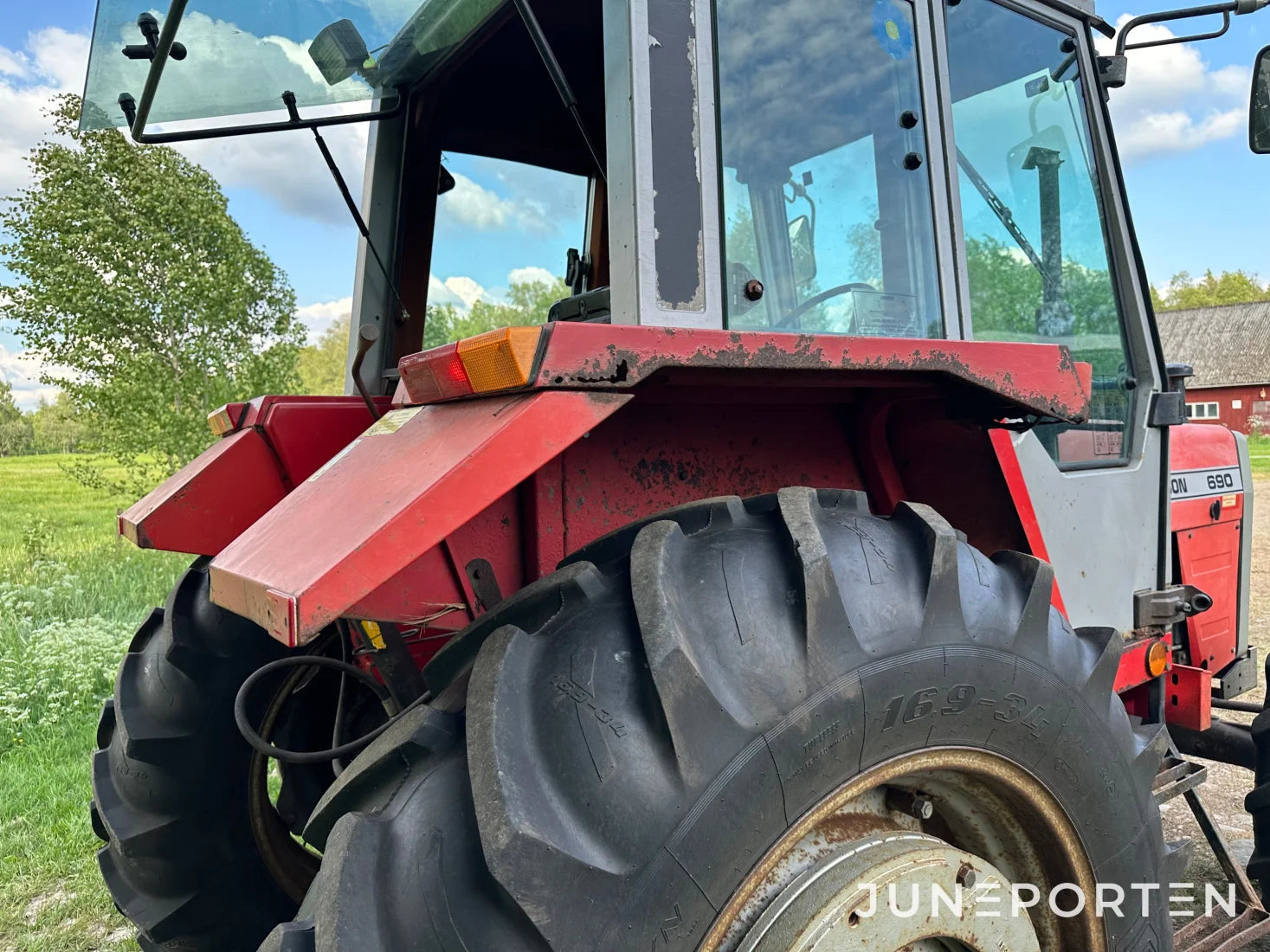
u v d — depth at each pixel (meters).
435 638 1.90
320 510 1.23
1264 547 10.19
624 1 1.36
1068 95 2.36
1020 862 1.54
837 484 1.85
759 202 1.56
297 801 2.36
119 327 8.88
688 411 1.67
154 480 9.41
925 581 1.33
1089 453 2.31
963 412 1.71
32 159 8.54
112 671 5.35
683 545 1.24
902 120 1.80
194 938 2.09
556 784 1.04
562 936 0.97
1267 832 2.33
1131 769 1.60
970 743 1.36
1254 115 2.14
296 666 2.17
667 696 1.07
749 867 1.12
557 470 1.53
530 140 2.84
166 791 2.04
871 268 1.74
